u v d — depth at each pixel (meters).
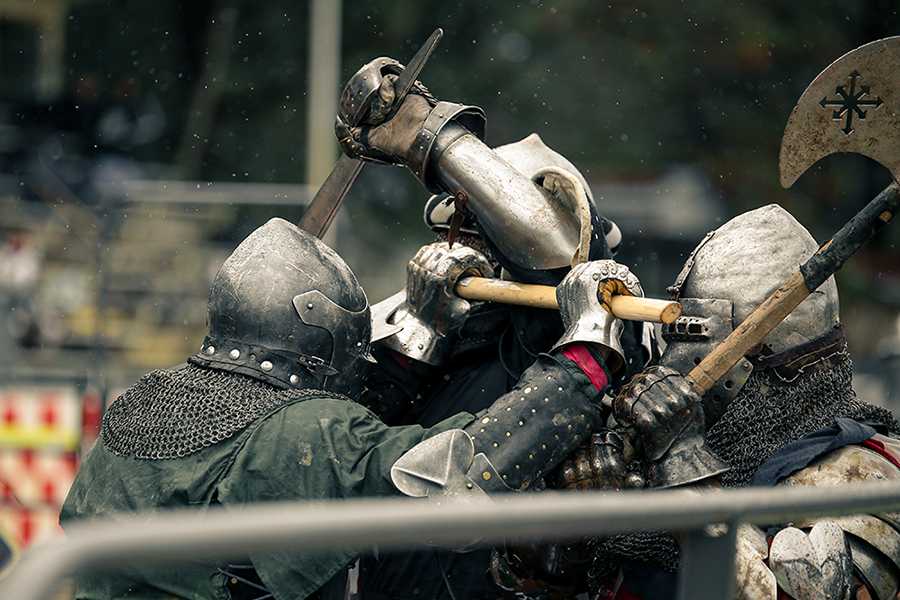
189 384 11.14
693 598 7.17
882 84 11.03
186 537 5.08
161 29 57.81
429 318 12.80
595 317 11.22
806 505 7.39
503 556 11.83
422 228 52.69
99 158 52.78
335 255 12.11
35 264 34.03
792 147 11.30
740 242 12.07
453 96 55.31
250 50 55.94
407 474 10.45
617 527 6.45
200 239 27.61
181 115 57.25
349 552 10.30
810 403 12.04
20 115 52.75
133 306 27.59
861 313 57.16
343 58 55.56
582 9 56.19
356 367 11.88
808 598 10.38
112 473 11.16
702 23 56.38
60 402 23.59
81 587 10.90
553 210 12.17
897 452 11.63
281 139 55.22
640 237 53.88
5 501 22.89
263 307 11.35
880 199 10.98
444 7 55.84
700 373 11.40
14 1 58.28
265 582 10.23
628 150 55.06
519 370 12.75
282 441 10.62
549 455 10.89
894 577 10.80
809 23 56.69
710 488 10.97
